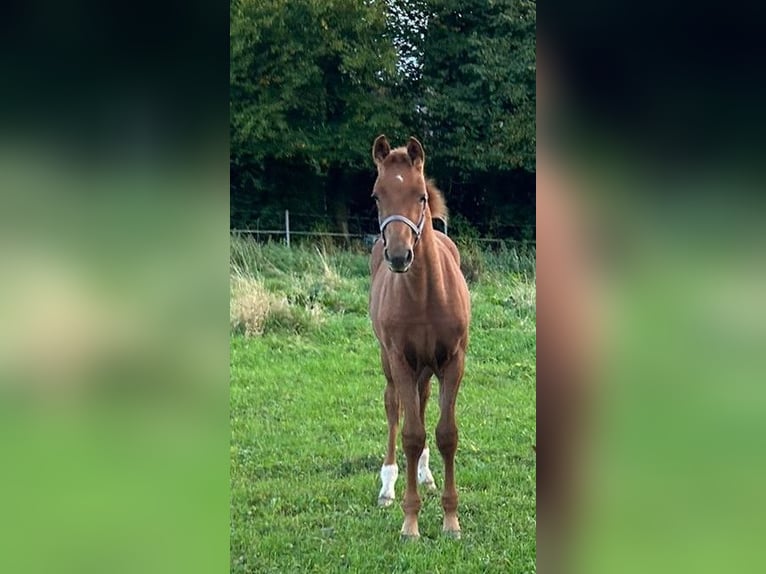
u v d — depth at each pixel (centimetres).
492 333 659
